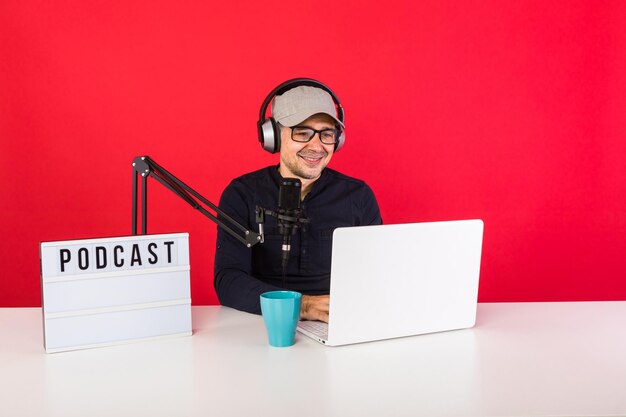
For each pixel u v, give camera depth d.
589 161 3.01
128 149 2.89
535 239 3.04
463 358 1.23
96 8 2.83
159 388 1.07
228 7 2.87
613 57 2.96
